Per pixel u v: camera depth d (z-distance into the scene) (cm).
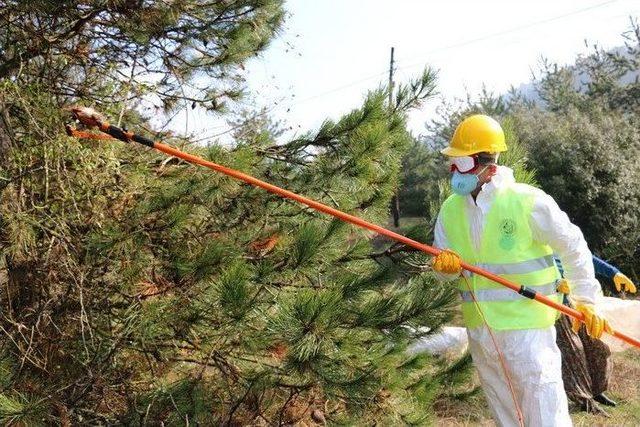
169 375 468
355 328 411
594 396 631
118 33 532
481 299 363
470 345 379
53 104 462
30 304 444
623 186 1421
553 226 351
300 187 492
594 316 352
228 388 452
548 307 359
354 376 403
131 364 454
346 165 482
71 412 410
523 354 350
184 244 450
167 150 362
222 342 447
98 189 431
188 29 546
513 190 362
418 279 454
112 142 457
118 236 407
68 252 411
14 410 348
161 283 438
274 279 414
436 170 2216
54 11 473
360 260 469
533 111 1722
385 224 518
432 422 459
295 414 464
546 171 1486
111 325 446
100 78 520
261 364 448
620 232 1415
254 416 445
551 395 345
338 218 405
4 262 432
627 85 2319
